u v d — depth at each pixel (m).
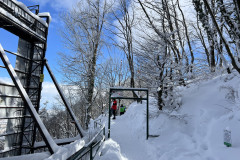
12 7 7.03
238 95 5.19
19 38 8.57
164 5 9.31
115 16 15.79
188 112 6.70
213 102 6.16
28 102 6.08
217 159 3.57
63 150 5.64
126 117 13.79
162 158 4.63
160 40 8.14
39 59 9.96
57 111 27.38
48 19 9.73
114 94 8.05
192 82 8.29
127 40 15.57
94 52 13.77
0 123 7.38
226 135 3.93
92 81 13.31
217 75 8.16
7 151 7.56
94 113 26.48
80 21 14.09
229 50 4.47
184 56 9.15
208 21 7.15
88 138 8.05
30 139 8.91
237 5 4.96
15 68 8.27
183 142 5.34
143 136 7.07
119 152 5.45
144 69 8.50
